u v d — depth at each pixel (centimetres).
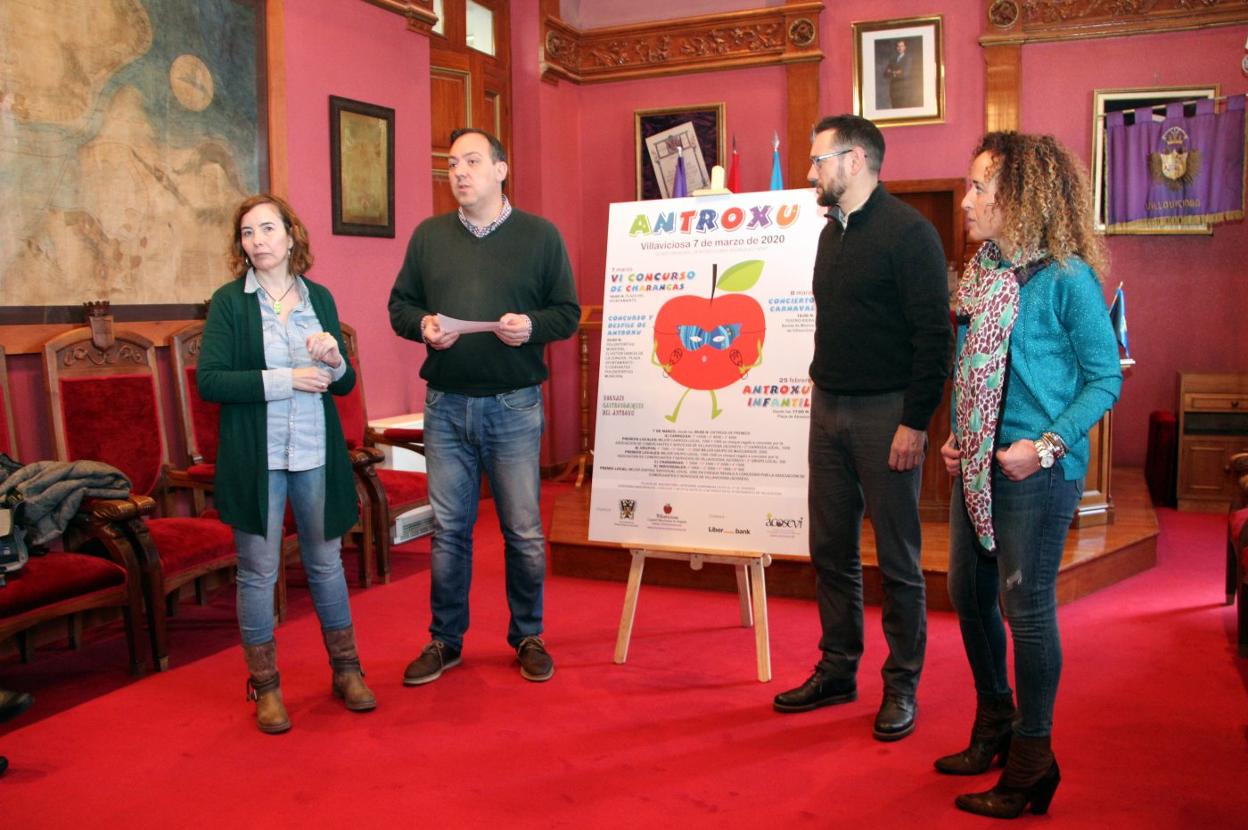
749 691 317
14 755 277
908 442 264
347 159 519
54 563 318
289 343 296
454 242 327
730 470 331
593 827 233
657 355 342
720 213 340
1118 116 654
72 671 345
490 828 234
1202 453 605
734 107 739
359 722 296
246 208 289
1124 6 654
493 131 706
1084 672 330
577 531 478
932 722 290
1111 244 670
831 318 279
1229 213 639
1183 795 244
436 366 325
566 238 768
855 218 273
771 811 239
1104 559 432
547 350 748
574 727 290
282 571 396
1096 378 215
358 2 525
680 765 265
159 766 269
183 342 420
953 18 686
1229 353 654
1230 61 641
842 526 291
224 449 288
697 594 429
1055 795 245
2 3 352
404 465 541
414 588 445
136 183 405
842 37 710
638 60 759
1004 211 220
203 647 370
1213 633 370
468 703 310
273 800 249
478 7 689
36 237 367
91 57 385
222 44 444
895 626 280
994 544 224
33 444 374
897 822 233
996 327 221
